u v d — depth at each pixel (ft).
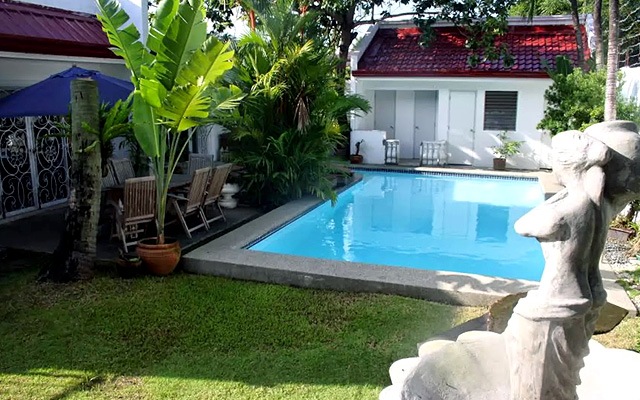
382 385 13.65
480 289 19.03
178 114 20.31
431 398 9.09
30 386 13.67
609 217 7.77
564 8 87.71
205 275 22.41
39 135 32.78
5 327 17.03
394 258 28.89
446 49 60.75
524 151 55.16
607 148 7.30
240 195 38.04
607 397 10.36
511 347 8.28
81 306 18.72
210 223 31.65
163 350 15.61
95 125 20.45
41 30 29.40
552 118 42.39
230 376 14.14
